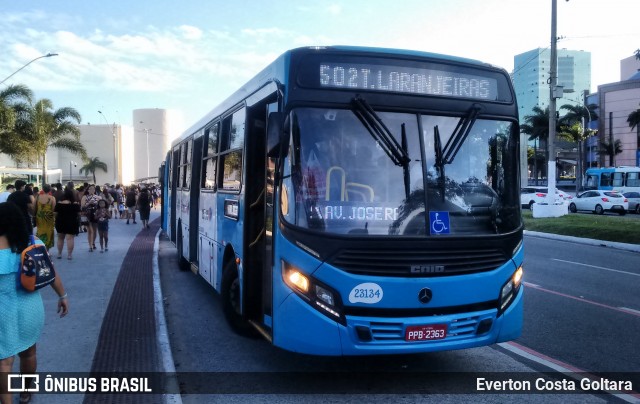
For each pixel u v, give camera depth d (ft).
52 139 137.69
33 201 40.22
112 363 18.78
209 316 27.25
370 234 15.71
